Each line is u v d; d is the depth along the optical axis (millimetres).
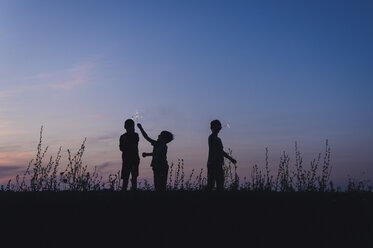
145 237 6617
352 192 8055
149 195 7031
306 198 7324
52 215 6473
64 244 6418
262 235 6914
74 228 6477
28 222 6402
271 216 7020
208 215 6848
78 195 7023
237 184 9391
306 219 7094
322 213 7145
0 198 6672
